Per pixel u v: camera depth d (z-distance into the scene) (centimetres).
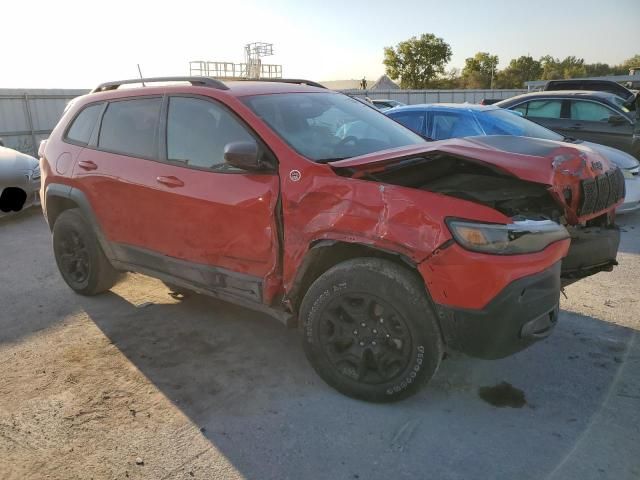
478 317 278
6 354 388
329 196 310
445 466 267
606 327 419
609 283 514
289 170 328
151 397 331
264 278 342
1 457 276
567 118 1019
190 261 382
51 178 479
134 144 419
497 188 319
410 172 327
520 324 282
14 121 1652
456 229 276
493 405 318
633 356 373
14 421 307
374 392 315
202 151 374
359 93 3394
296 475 262
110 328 430
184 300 486
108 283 488
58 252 501
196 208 365
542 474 260
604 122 977
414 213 286
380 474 262
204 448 283
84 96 487
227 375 356
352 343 318
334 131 379
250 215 339
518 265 275
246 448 282
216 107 372
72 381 350
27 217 865
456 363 365
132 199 409
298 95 407
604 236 356
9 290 521
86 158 448
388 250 292
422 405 319
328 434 293
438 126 759
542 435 290
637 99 1000
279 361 374
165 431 297
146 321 442
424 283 293
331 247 317
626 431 292
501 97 4378
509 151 312
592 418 304
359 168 307
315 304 322
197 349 393
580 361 367
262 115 358
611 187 347
